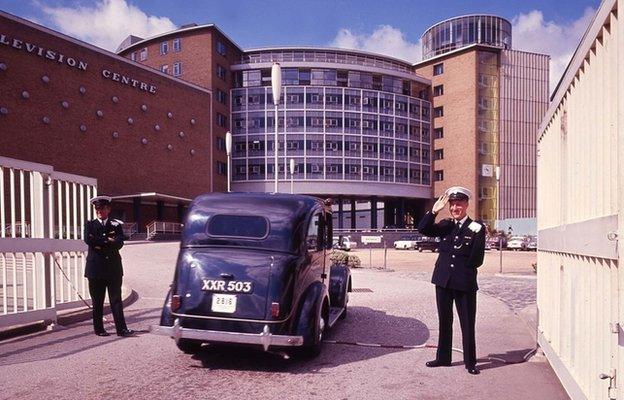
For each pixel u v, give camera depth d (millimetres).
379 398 4281
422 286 13320
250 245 5359
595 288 3258
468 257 5109
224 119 59375
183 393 4352
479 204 61781
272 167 59219
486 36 66625
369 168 60750
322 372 5078
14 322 6438
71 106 40031
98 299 6574
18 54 35938
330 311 7312
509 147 63312
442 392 4449
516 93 63875
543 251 5398
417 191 64125
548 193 5172
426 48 71812
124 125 45000
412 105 63969
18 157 35656
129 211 45812
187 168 52031
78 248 7969
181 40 57219
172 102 50406
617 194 2705
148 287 12328
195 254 5328
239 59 62844
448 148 64500
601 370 3104
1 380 4648
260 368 5195
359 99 60750
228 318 4977
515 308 9727
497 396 4336
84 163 40969
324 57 61938
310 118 59531
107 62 43531
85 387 4473
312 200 6016
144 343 6211
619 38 2621
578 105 3801
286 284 5105
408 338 6773
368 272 18719
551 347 4820
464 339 5117
